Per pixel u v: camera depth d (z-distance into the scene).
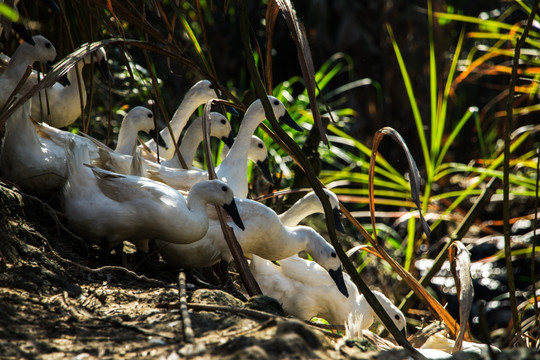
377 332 10.56
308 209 9.78
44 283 5.96
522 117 16.22
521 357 4.62
